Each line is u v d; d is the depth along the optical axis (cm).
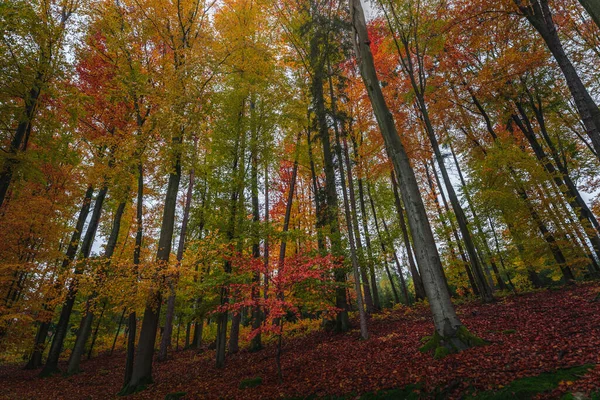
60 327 1286
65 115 895
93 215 1334
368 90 738
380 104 714
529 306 833
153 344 838
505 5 852
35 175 800
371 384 500
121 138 924
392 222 2034
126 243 1708
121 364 1461
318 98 1104
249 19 1170
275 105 1101
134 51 949
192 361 1221
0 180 739
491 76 1128
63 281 810
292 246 1565
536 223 1099
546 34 772
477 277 1057
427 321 959
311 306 881
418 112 1459
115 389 916
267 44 1215
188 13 984
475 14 917
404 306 1483
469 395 379
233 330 1208
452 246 1547
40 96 816
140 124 1005
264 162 1114
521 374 394
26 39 711
